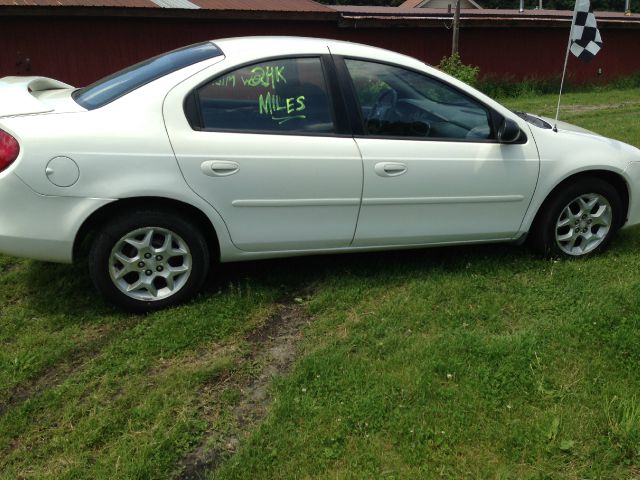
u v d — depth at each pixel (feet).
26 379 9.73
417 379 9.39
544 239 13.64
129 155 10.53
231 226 11.48
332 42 12.21
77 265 13.65
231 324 11.25
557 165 13.08
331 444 8.21
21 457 8.07
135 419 8.75
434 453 8.07
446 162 12.26
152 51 40.01
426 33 50.70
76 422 8.73
